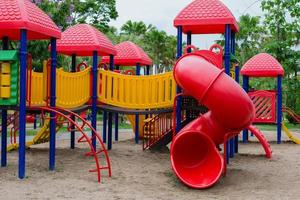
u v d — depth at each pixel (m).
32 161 10.78
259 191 7.99
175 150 9.11
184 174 8.83
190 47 10.89
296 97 30.53
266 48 28.77
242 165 11.08
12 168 9.70
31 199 6.86
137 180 8.80
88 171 9.58
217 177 8.39
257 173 9.91
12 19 8.45
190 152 9.34
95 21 36.12
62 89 10.86
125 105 12.55
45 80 9.62
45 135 13.59
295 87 28.58
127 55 17.91
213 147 8.91
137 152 13.30
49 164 9.81
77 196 7.18
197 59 8.98
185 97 11.09
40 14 9.15
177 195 7.59
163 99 12.30
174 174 9.47
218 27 11.51
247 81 17.70
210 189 8.19
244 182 8.85
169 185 8.43
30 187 7.77
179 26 10.95
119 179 8.84
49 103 9.74
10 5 8.59
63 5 24.28
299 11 28.14
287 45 28.36
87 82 12.39
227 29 10.67
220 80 8.47
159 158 11.99
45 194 7.25
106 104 12.72
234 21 10.90
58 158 11.41
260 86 33.12
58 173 9.23
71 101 11.38
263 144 12.82
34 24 8.62
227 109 8.42
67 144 15.52
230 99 8.34
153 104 12.39
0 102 8.76
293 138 17.50
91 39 12.61
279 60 28.53
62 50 12.68
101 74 12.54
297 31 28.48
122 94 12.59
